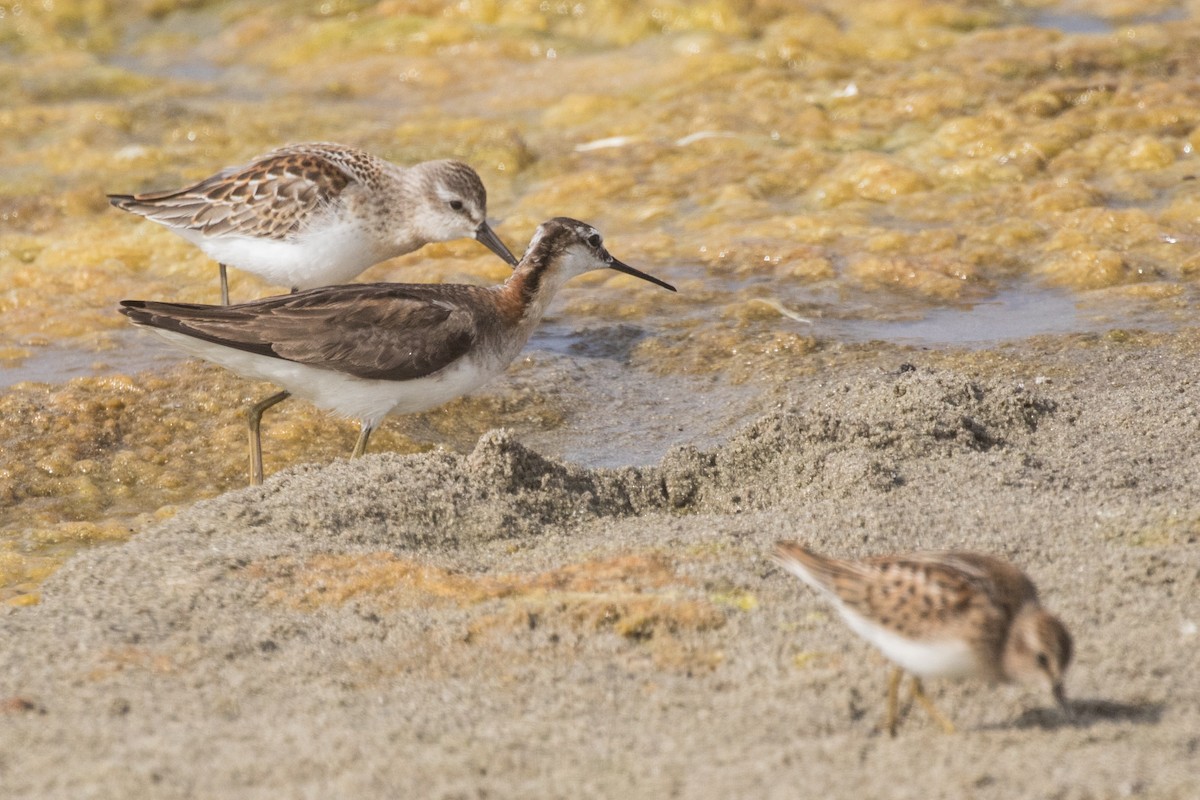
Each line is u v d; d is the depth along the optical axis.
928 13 25.30
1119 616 8.03
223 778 6.89
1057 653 6.43
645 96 23.17
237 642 8.41
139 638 8.52
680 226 18.66
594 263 13.59
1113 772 6.54
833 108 22.03
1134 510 9.53
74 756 7.16
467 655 8.16
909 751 6.88
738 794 6.57
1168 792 6.37
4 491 12.83
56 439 13.66
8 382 14.77
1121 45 23.33
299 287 15.19
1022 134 20.23
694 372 14.77
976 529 9.45
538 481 10.77
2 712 7.61
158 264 18.25
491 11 26.75
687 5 25.77
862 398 12.05
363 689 7.84
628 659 8.03
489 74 24.77
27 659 8.27
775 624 8.34
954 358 14.23
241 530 10.08
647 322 16.00
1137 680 7.34
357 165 15.04
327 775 6.90
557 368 14.99
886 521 9.65
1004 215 18.20
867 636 6.84
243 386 14.69
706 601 8.61
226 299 15.39
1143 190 18.48
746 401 13.91
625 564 9.20
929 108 21.53
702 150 20.94
